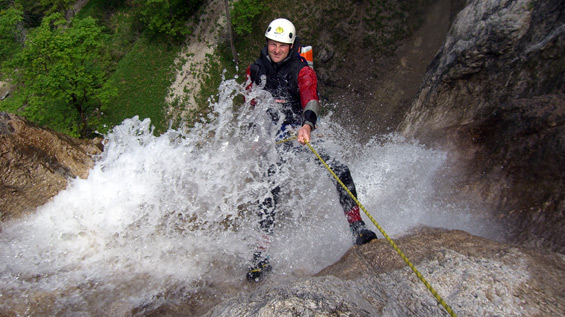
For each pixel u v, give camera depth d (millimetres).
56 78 20891
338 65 29406
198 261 3336
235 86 3922
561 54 5621
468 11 11516
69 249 3105
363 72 28828
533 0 7625
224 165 3840
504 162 4359
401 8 28438
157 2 28406
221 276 3277
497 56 7637
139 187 3596
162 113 29406
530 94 5969
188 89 29375
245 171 3816
